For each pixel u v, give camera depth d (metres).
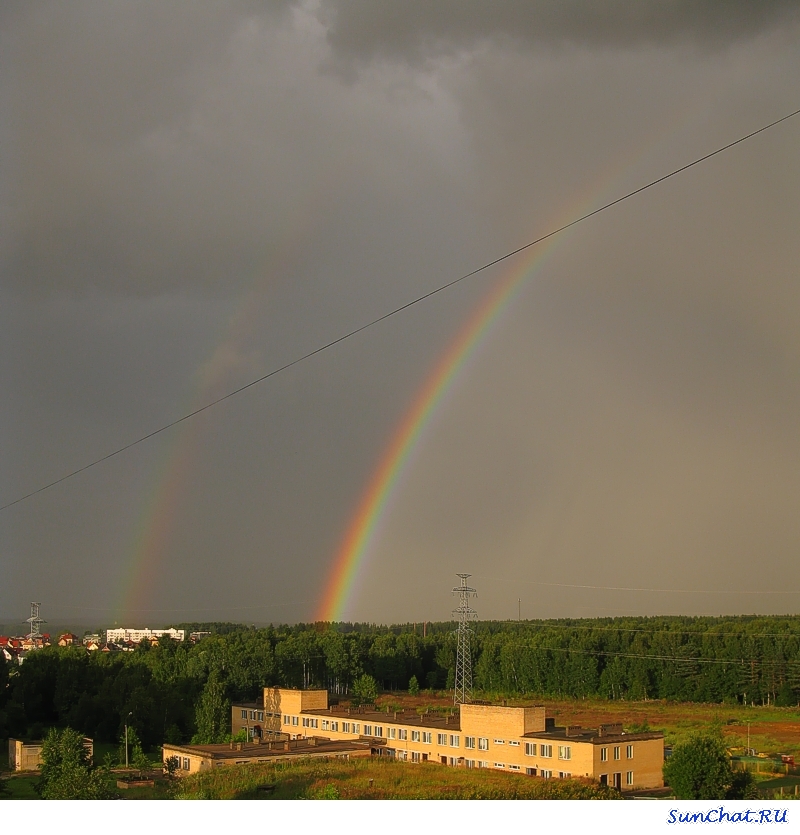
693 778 62.28
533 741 80.50
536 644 198.25
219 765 82.44
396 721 97.50
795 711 158.50
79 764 71.75
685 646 185.25
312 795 63.97
